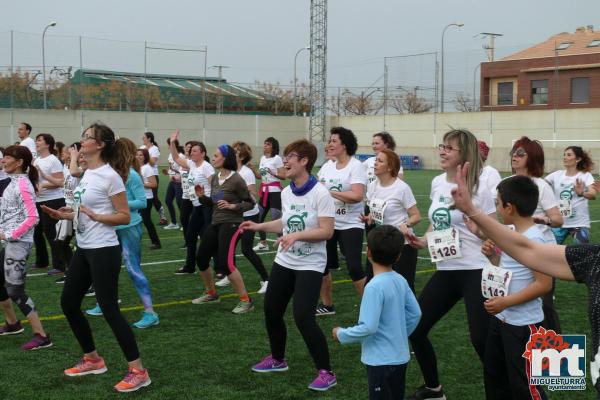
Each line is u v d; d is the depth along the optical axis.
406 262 5.83
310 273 4.89
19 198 5.77
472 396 4.86
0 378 5.15
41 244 9.60
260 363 5.34
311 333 4.87
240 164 8.98
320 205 4.87
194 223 9.18
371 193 6.46
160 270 9.59
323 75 41.28
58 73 33.16
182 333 6.43
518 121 36.31
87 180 4.89
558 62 39.91
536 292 3.62
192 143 9.12
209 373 5.31
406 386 5.11
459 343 6.11
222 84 39.53
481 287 4.11
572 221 8.02
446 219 4.58
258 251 11.30
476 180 4.55
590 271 2.57
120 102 35.03
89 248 4.84
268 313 5.14
